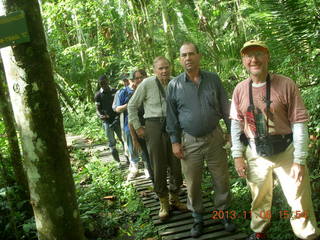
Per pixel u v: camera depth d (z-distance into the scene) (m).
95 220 4.23
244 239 3.38
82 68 13.82
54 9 10.39
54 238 2.28
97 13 11.34
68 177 2.31
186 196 4.58
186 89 3.30
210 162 3.40
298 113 2.56
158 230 3.76
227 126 3.38
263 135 2.70
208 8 8.78
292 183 2.70
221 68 6.38
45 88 2.15
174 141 3.42
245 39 6.28
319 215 3.45
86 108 13.00
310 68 4.71
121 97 5.66
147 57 9.58
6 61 2.14
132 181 5.52
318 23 4.52
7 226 3.49
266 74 2.66
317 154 4.13
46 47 2.19
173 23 8.85
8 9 2.05
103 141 9.16
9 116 3.70
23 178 3.89
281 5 4.59
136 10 9.30
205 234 3.56
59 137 2.24
